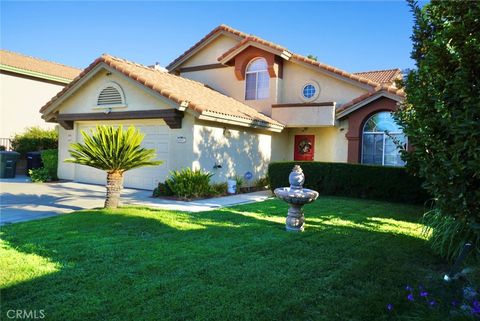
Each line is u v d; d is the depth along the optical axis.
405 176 12.48
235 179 15.59
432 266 5.75
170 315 3.84
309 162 14.48
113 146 9.42
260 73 19.48
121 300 4.15
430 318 3.99
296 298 4.37
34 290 4.37
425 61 5.29
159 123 14.35
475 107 4.35
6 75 23.77
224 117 13.97
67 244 6.31
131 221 8.18
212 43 21.48
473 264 5.56
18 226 7.66
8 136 23.89
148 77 14.46
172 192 13.06
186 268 5.23
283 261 5.68
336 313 4.06
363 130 16.27
